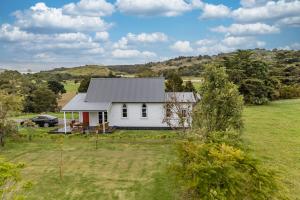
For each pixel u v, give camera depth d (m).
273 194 10.19
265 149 25.19
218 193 9.70
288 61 94.25
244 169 10.44
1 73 93.44
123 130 35.75
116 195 16.66
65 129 33.28
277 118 40.31
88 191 17.25
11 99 27.42
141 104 36.16
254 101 54.22
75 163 22.62
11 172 9.95
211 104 20.33
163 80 38.69
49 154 25.19
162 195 16.42
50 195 16.70
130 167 21.53
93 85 38.62
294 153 24.05
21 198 9.87
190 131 20.14
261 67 55.94
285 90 64.38
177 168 12.19
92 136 30.70
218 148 11.55
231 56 58.59
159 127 36.25
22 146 27.88
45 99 57.38
